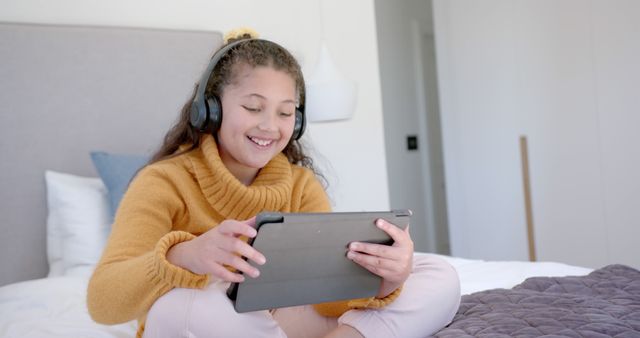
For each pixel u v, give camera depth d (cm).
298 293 93
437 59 375
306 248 89
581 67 301
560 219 316
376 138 295
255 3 265
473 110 356
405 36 437
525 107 328
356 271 99
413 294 108
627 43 282
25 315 147
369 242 98
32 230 209
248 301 89
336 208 281
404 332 105
